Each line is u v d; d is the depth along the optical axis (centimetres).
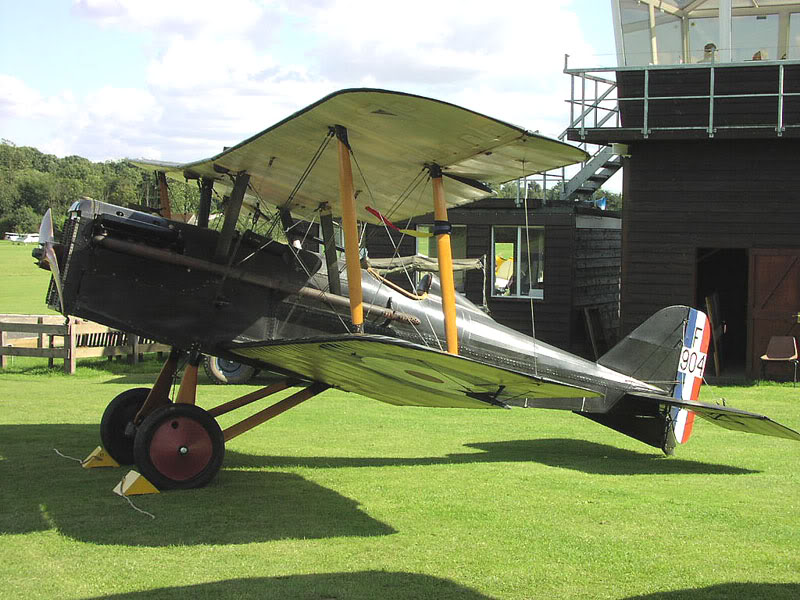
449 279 693
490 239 1692
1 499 600
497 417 1040
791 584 450
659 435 833
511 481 691
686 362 856
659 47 1422
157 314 677
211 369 1298
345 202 608
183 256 685
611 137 1374
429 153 647
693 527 560
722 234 1390
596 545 516
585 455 818
